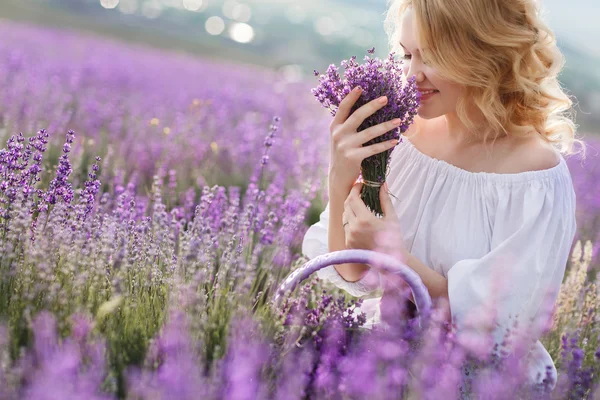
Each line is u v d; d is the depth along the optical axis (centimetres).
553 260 241
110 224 260
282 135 711
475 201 249
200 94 992
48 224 249
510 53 239
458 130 265
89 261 243
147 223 278
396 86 237
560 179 244
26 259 233
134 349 211
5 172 265
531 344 228
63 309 216
